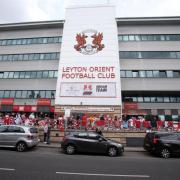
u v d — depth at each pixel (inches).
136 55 1213.7
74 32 1224.8
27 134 527.8
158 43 1230.9
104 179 281.6
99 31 1203.9
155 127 756.0
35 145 579.2
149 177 298.5
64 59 1158.3
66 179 274.7
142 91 1157.1
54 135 729.0
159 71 1180.5
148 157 510.0
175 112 1139.3
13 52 1323.8
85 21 1245.1
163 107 1150.3
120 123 749.9
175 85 1145.4
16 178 270.5
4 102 1211.2
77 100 1052.5
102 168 352.8
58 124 778.2
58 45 1283.2
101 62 1123.3
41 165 357.1
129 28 1274.6
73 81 1094.4
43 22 1314.0
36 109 1172.5
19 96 1216.8
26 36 1347.2
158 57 1203.9
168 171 341.7
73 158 450.6
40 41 1320.1
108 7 1264.8
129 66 1192.2
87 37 1195.9
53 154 500.7
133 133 713.0
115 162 418.3
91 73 1102.4
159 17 1246.9
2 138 530.0
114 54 1136.2
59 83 1099.9
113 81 1070.4
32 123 791.7
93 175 301.3
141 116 1140.5
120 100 1028.5
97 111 1022.4
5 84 1256.2
